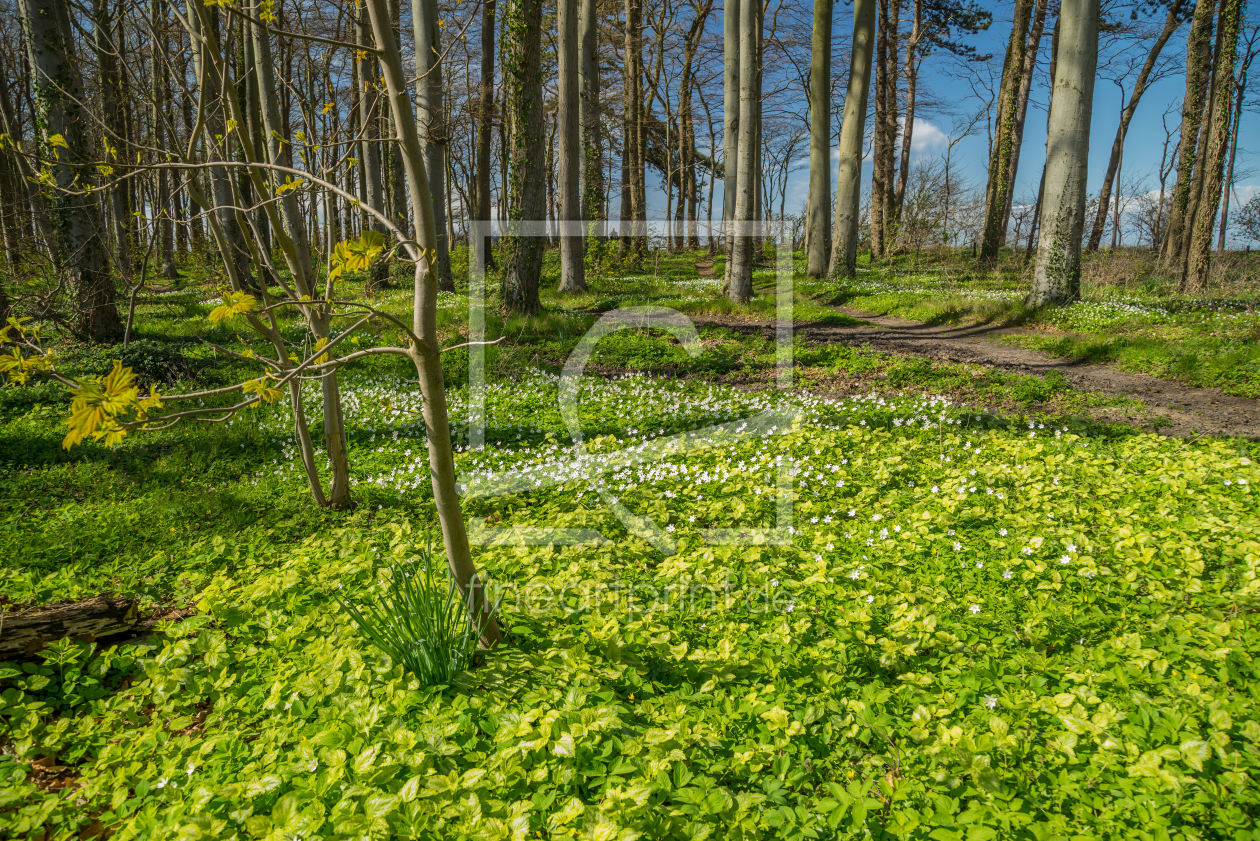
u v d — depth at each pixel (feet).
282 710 9.85
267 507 19.83
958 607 12.17
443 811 7.57
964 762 7.88
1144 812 7.22
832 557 14.88
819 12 71.82
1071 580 12.63
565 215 58.90
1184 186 62.75
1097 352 36.60
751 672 10.51
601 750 8.72
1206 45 59.52
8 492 20.26
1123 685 9.29
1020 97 98.99
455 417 29.12
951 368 33.53
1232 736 8.25
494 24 68.18
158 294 65.72
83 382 6.32
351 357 8.80
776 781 8.21
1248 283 56.49
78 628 11.96
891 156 102.63
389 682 9.91
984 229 92.22
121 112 30.04
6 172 35.55
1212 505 15.72
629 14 89.66
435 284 9.15
